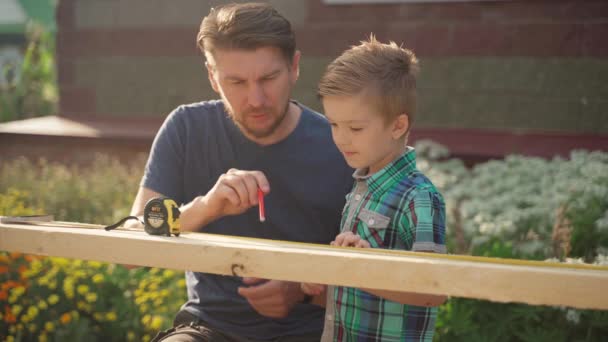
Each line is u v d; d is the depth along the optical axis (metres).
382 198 1.85
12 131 6.95
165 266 1.34
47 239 1.43
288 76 2.04
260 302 1.92
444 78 6.10
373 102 1.75
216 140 2.20
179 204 2.22
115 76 7.25
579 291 1.06
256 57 1.94
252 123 2.03
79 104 7.41
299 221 2.18
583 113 5.73
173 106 7.07
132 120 7.10
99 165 6.47
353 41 6.31
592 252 3.52
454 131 6.01
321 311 2.13
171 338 2.01
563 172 4.34
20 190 5.89
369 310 1.82
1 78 11.52
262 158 2.17
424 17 6.09
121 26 7.18
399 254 1.29
